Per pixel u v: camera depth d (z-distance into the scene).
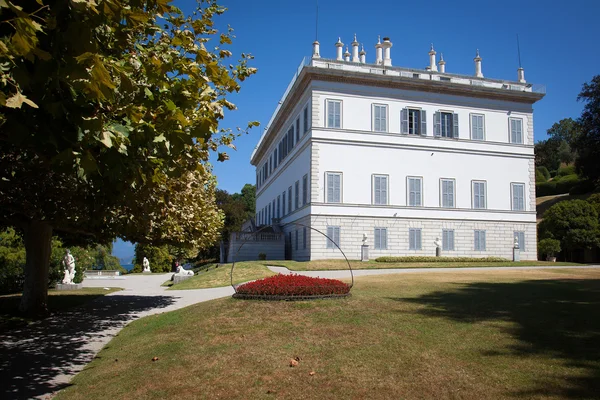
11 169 8.45
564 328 8.40
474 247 41.06
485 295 13.00
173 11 7.10
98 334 11.91
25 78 4.37
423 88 40.97
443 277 20.44
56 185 10.59
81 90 5.03
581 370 6.18
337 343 8.45
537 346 7.40
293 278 13.48
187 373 7.49
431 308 10.95
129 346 9.89
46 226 15.51
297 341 8.77
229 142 10.30
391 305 11.45
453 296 12.87
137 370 7.93
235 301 12.16
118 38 5.91
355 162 38.94
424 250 39.69
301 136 41.94
